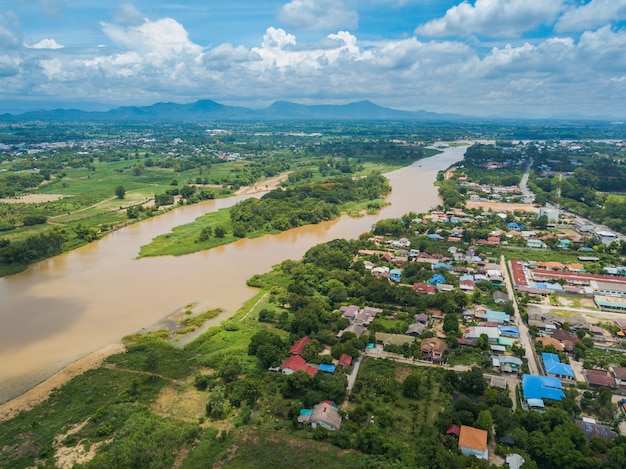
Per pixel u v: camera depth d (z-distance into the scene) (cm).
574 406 9188
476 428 8562
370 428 8631
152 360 10969
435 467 7725
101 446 8419
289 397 9912
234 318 13700
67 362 11538
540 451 8012
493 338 12094
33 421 9194
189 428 8769
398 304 14588
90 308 14525
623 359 11256
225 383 10369
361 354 11625
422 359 11388
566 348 11619
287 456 8138
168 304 14825
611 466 7606
